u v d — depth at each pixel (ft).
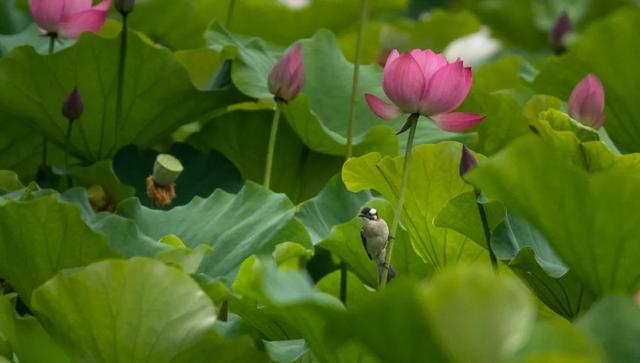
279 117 63.67
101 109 63.05
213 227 61.36
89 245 60.08
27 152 63.52
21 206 59.98
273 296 58.03
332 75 64.18
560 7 71.10
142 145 63.41
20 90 62.90
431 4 72.90
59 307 59.21
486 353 57.82
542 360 57.72
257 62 63.67
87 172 62.54
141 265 59.06
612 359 58.59
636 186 58.65
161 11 65.67
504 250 60.59
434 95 60.49
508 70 66.08
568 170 58.70
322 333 58.70
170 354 59.21
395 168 61.00
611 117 63.52
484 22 71.46
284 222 61.21
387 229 60.44
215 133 63.72
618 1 70.74
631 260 59.16
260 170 63.72
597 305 58.85
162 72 62.95
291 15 66.39
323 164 63.57
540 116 61.77
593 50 63.10
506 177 58.95
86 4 62.80
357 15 66.69
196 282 59.47
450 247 61.26
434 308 57.77
